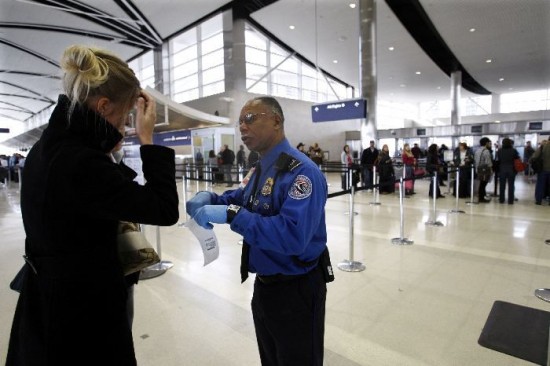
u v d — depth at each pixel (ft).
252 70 51.78
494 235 14.51
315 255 3.72
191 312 8.03
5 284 9.95
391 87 73.51
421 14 39.37
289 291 3.68
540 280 9.59
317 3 38.47
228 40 47.78
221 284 9.69
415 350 6.43
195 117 40.16
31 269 2.79
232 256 12.28
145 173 2.79
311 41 49.62
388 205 22.75
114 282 2.79
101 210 2.48
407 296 8.71
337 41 49.11
